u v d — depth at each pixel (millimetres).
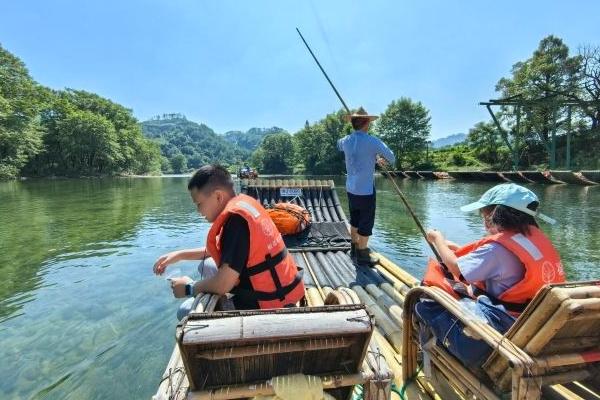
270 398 1595
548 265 1918
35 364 3529
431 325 2062
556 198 17062
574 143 35531
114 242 8469
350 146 4871
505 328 1844
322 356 1674
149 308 4746
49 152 51406
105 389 3178
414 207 14602
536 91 32156
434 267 2357
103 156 55438
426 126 53875
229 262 1999
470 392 1879
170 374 1819
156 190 25078
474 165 43406
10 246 8062
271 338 1479
